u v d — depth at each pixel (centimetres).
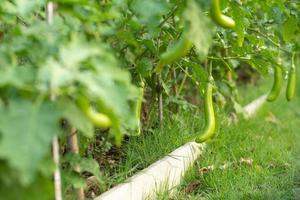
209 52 459
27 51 205
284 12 385
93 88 172
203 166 419
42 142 164
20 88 177
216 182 391
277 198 364
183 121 457
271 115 653
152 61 343
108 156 387
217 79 519
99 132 379
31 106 171
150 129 414
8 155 158
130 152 379
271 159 454
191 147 423
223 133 477
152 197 353
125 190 323
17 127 165
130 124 256
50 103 173
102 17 237
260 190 381
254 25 443
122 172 345
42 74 173
